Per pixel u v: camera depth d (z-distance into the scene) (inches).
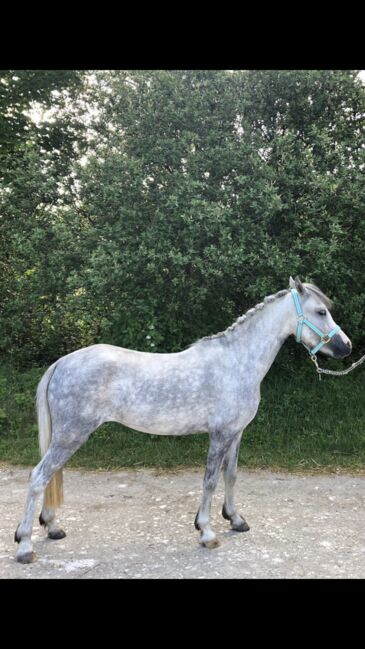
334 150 232.4
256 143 227.0
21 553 125.9
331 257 220.7
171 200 208.7
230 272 216.4
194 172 222.8
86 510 162.4
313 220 223.9
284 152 219.8
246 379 140.4
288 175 222.2
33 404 250.2
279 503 166.4
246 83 235.8
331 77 231.0
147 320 229.8
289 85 231.9
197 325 241.1
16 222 259.4
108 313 249.4
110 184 227.6
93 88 284.8
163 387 133.5
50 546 135.7
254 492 176.7
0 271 294.0
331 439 216.8
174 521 153.3
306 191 228.4
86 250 234.1
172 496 174.7
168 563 125.2
